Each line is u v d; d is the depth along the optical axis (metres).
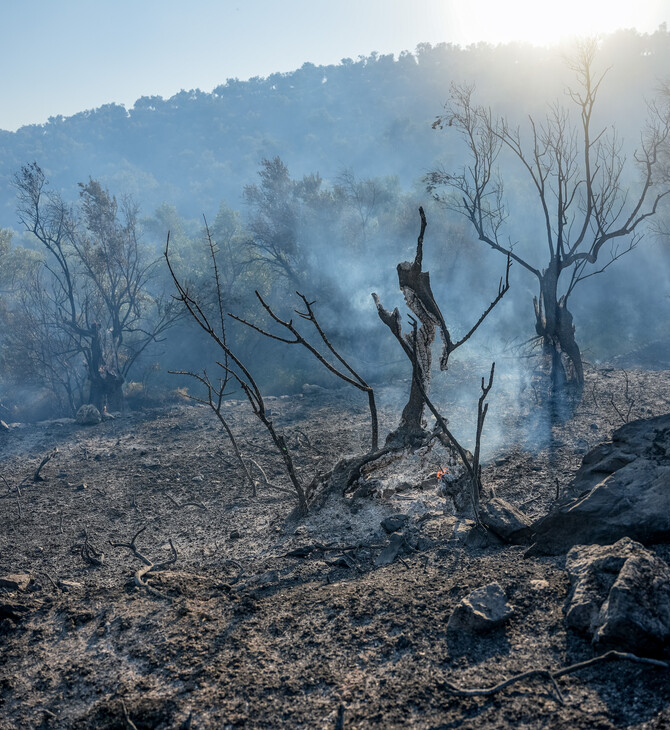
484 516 6.34
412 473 8.27
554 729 3.38
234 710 3.97
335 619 4.89
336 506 7.89
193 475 11.83
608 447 6.61
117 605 5.57
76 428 16.52
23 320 28.70
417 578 5.48
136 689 4.32
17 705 4.37
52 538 9.02
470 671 4.01
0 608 5.62
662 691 3.50
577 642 4.08
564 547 5.40
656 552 4.84
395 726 3.62
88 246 28.28
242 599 5.60
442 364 7.46
